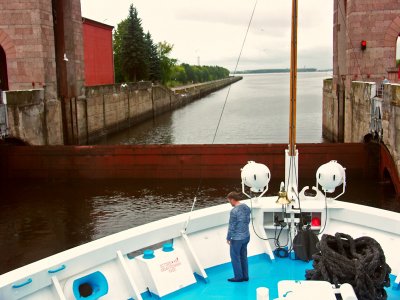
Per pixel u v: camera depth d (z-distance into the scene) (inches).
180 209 880.9
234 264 305.3
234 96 5172.2
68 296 266.8
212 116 2866.6
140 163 1064.8
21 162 1099.9
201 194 966.4
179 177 1053.2
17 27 1352.1
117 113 2124.8
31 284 249.0
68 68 1525.6
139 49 3277.6
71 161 1085.1
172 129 2267.5
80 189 1034.1
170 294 290.0
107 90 1953.7
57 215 869.2
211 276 318.3
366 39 1262.3
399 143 850.8
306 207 339.6
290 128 327.0
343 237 271.9
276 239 343.0
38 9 1346.0
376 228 332.5
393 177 896.3
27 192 1027.3
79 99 1598.2
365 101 1104.2
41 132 1333.7
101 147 1072.2
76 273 272.7
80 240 745.0
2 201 963.3
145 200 943.0
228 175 1034.1
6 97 1121.4
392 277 305.7
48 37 1407.5
